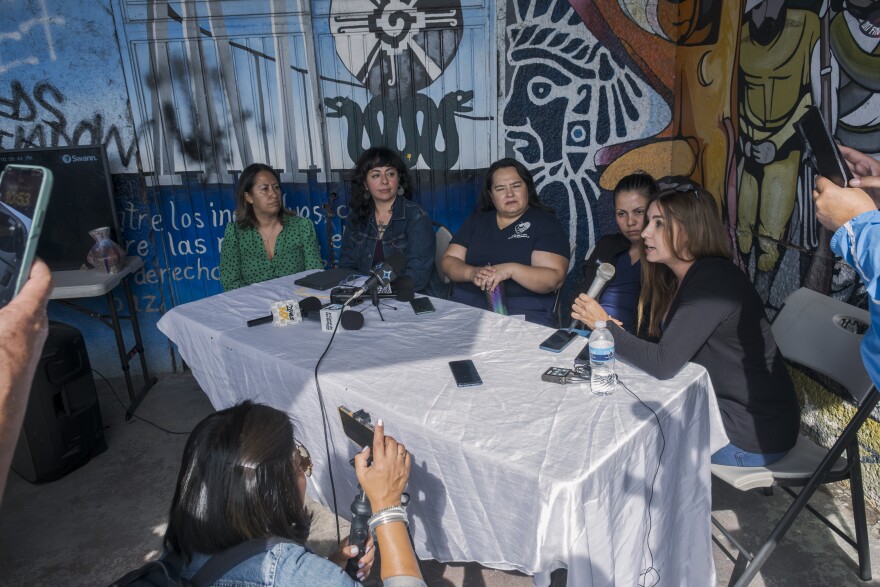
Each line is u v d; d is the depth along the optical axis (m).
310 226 4.03
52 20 3.92
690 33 4.02
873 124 2.49
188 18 4.02
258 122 4.24
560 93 4.27
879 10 2.42
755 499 2.84
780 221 3.17
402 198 3.77
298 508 1.26
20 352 0.70
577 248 4.57
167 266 4.41
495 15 4.12
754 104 3.34
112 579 2.60
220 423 1.23
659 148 4.42
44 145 4.13
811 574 2.40
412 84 4.23
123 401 4.16
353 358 2.27
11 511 3.06
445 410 1.85
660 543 1.94
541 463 1.56
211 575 1.13
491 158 4.38
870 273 1.37
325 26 4.11
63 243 3.99
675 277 2.51
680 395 1.89
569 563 1.51
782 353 2.46
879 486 2.68
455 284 3.60
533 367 2.13
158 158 4.23
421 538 1.93
